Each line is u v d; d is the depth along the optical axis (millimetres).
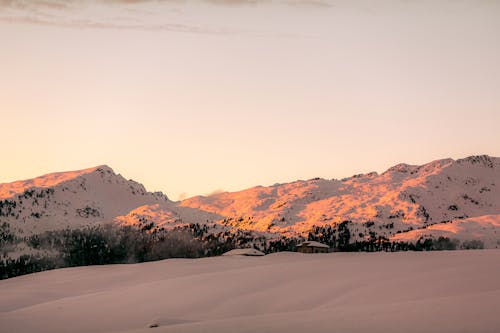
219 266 192125
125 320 98000
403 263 127375
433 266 116938
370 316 59031
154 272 187375
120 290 128875
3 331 90625
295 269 134750
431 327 51719
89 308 109500
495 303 58062
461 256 140875
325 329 55000
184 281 130750
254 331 56719
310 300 101812
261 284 121188
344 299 95500
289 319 61719
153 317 99375
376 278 110562
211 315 99250
